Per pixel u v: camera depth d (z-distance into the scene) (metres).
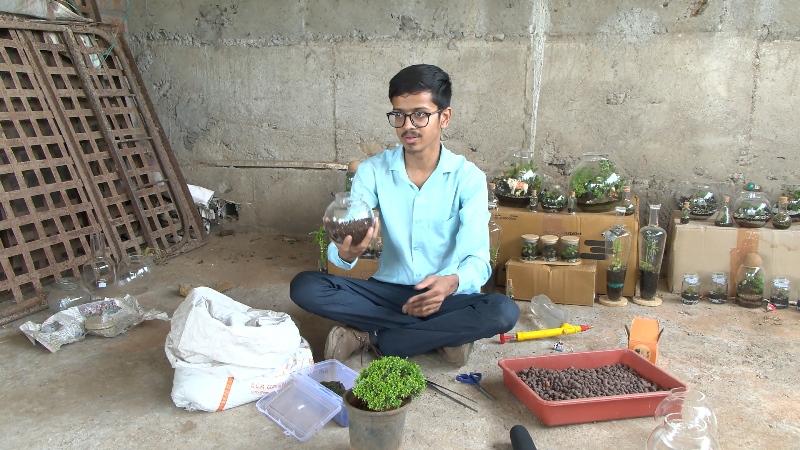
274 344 2.43
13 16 3.78
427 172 2.63
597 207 3.59
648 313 3.37
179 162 4.88
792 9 3.60
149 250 4.27
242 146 4.78
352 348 2.77
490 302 2.56
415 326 2.58
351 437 2.03
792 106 3.71
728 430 2.27
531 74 4.08
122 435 2.27
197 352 2.38
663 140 3.96
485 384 2.60
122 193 4.27
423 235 2.66
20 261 3.63
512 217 3.63
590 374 2.50
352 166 3.89
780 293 3.40
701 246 3.52
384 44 4.31
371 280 2.81
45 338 2.94
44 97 3.84
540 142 4.17
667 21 3.80
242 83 4.65
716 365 2.77
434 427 2.30
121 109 4.43
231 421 2.35
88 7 4.39
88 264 3.66
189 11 4.62
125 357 2.88
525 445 2.04
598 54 3.94
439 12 4.16
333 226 2.23
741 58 3.73
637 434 2.24
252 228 4.88
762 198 3.51
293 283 2.71
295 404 2.36
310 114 4.58
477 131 4.26
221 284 3.81
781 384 2.60
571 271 3.44
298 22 4.43
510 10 4.03
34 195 3.61
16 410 2.44
